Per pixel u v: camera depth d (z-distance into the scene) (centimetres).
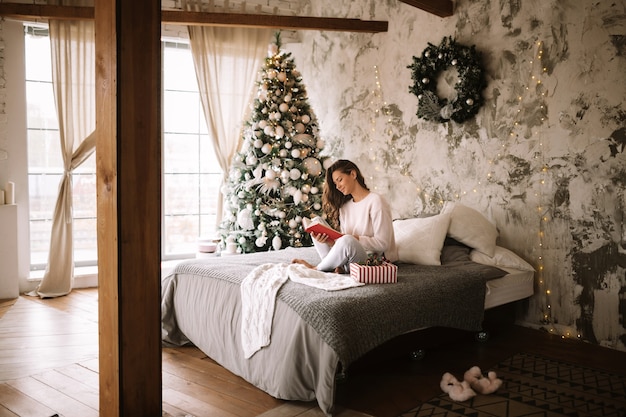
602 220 406
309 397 297
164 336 395
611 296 403
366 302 311
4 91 534
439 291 354
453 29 496
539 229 443
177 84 648
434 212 520
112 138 263
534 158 443
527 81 445
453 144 502
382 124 568
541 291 443
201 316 369
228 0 606
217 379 338
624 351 396
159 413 287
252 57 630
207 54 607
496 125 468
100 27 266
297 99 554
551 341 416
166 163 651
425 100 509
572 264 424
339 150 618
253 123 544
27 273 555
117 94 260
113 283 270
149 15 268
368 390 322
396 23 548
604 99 402
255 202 537
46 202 585
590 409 299
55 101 541
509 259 436
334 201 405
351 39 596
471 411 295
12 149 541
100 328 283
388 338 316
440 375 346
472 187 488
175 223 661
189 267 392
